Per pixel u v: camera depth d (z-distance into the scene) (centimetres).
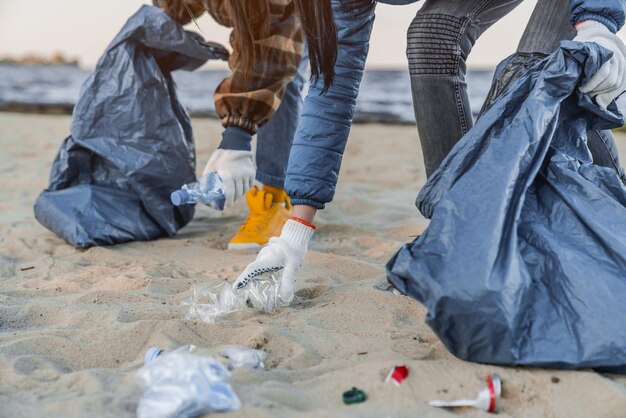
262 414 142
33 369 170
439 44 210
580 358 155
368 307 211
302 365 173
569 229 172
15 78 2191
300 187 200
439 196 179
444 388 156
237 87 239
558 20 195
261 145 298
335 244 305
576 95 184
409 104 1299
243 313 207
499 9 216
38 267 268
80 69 2895
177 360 154
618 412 146
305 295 230
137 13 297
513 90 182
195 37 305
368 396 154
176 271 260
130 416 145
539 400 151
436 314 158
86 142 301
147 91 298
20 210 378
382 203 398
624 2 181
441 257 161
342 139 202
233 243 292
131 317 203
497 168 169
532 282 165
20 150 646
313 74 188
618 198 178
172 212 312
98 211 300
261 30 231
